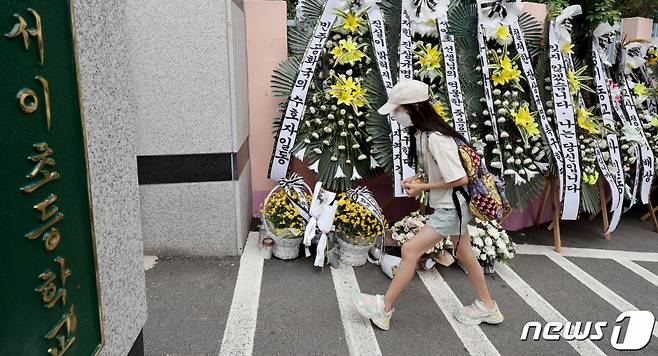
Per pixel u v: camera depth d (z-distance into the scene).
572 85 4.45
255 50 4.42
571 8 4.34
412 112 2.63
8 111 1.01
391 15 4.24
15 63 1.03
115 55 1.54
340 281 3.54
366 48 4.19
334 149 4.10
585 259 4.25
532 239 4.72
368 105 4.06
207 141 3.71
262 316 3.02
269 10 4.37
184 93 3.63
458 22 4.26
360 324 2.97
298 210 3.73
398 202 4.80
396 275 2.85
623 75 5.16
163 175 3.72
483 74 4.16
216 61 3.62
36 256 1.11
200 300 3.19
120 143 1.57
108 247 1.48
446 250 3.78
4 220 1.01
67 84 1.23
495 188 2.70
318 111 4.17
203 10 3.55
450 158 2.54
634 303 3.45
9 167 1.02
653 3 6.26
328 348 2.71
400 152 3.94
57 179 1.18
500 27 4.22
